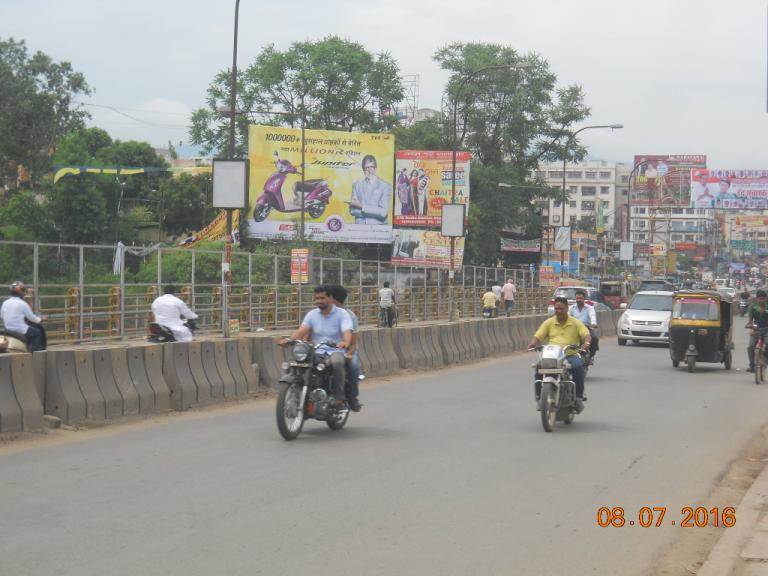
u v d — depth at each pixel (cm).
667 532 743
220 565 611
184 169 7488
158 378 1438
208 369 1568
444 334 2620
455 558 642
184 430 1253
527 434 1257
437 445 1143
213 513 759
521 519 764
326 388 1213
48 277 2395
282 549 653
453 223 3662
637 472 997
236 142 6669
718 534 748
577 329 1366
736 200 7575
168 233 7038
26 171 6281
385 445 1136
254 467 973
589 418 1460
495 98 7094
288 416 1167
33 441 1138
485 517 766
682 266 14750
